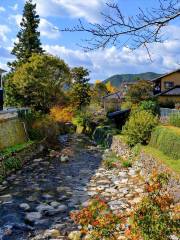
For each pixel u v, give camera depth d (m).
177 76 55.09
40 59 47.06
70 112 57.16
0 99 31.64
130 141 26.48
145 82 56.97
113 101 72.44
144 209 7.07
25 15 56.78
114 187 18.67
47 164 25.56
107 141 35.94
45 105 47.66
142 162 22.47
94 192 17.73
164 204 7.24
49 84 47.84
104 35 6.27
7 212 14.46
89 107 60.97
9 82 46.50
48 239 11.85
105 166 24.72
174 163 18.55
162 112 35.28
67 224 13.20
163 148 21.88
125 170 23.20
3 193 17.59
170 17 6.09
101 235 7.23
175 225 7.04
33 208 15.13
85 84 65.12
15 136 28.88
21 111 33.38
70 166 24.97
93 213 7.57
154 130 24.77
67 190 18.14
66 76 51.44
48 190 18.22
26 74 45.84
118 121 46.97
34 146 29.92
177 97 48.69
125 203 15.60
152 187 7.52
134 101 55.75
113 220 7.37
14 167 23.09
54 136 35.25
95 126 47.56
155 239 6.79
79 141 40.66
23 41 56.84
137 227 6.95
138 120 26.17
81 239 11.73
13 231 12.50
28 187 18.81
